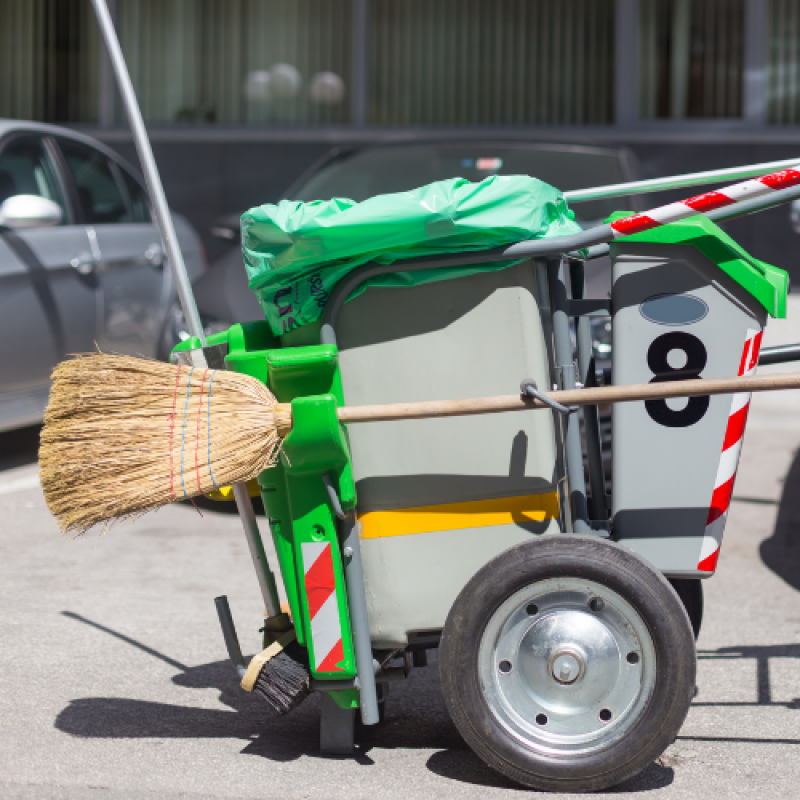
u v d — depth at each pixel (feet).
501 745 9.54
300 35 44.14
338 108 44.29
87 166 23.93
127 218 24.61
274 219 9.67
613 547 9.48
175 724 11.20
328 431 9.46
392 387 9.93
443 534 9.97
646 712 9.40
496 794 9.62
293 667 10.19
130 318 23.56
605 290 17.78
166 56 44.52
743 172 10.59
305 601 9.95
